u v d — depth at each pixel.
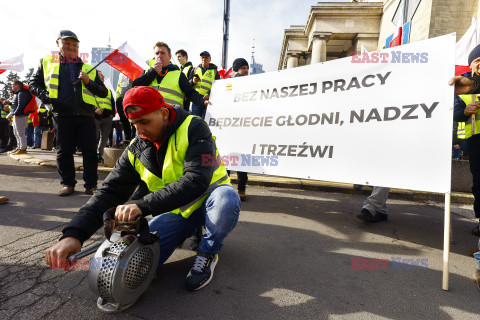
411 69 2.06
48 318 1.22
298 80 2.80
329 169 2.47
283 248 2.15
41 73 3.29
